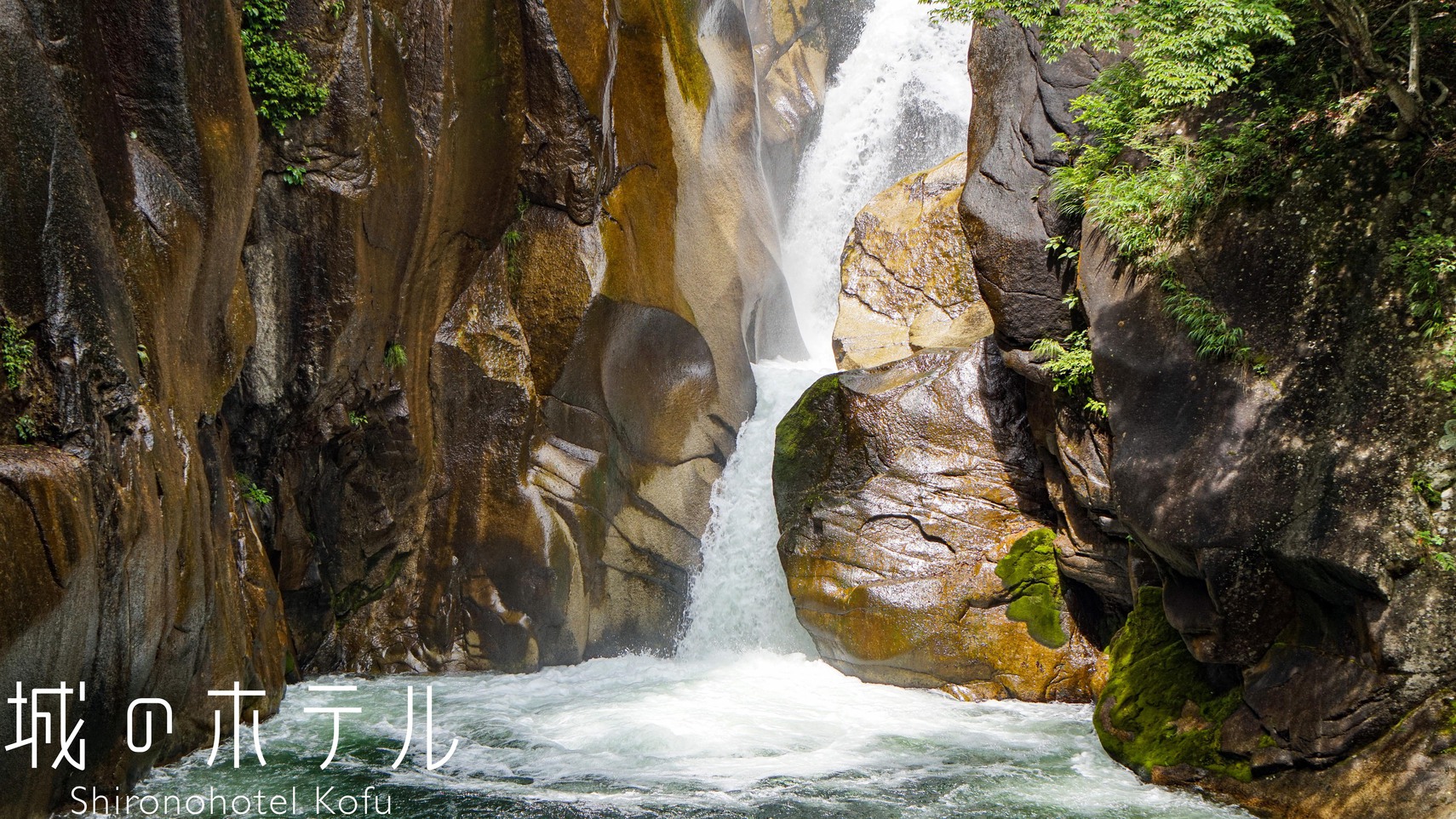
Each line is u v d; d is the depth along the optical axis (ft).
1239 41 30.73
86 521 24.30
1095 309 33.40
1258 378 29.22
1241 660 28.91
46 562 23.09
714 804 29.14
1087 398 36.47
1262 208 30.12
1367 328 27.76
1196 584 30.35
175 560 28.71
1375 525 26.09
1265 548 27.96
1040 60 39.40
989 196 39.83
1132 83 33.30
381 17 38.29
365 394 39.78
